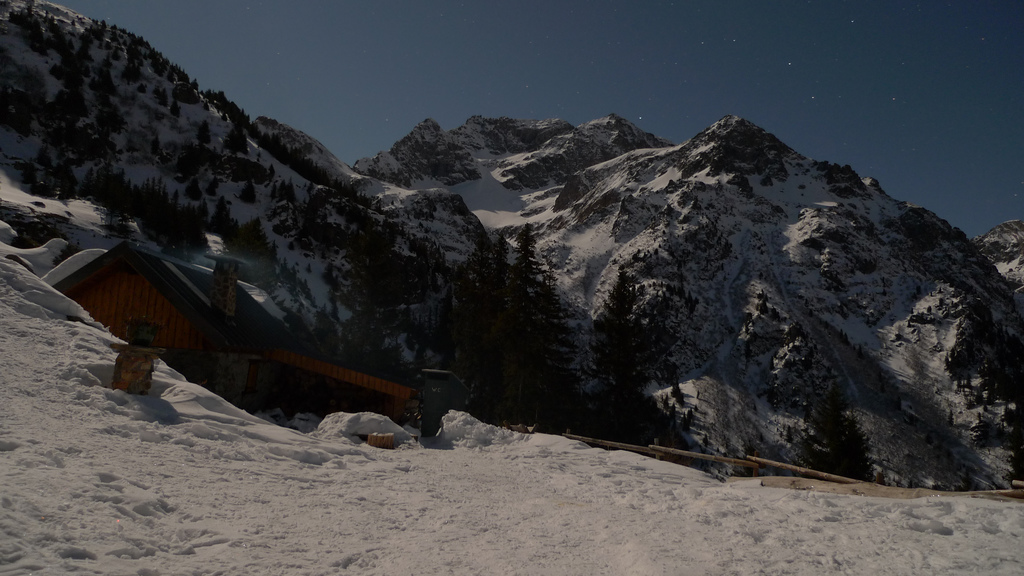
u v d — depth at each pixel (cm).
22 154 13175
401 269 13438
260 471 741
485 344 4534
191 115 17950
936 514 672
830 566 474
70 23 19488
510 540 546
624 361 4600
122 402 897
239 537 466
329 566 427
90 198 11088
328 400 2050
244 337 1881
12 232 2403
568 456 1392
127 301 1814
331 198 15838
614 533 585
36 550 349
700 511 712
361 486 769
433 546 505
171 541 436
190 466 683
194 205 13762
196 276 2077
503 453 1422
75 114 15325
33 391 812
